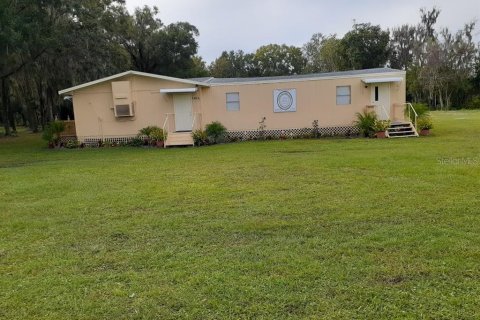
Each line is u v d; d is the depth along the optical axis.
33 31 18.42
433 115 32.91
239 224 5.72
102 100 19.38
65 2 22.27
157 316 3.41
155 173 10.41
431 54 49.22
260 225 5.62
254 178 9.11
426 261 4.25
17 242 5.41
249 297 3.65
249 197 7.30
